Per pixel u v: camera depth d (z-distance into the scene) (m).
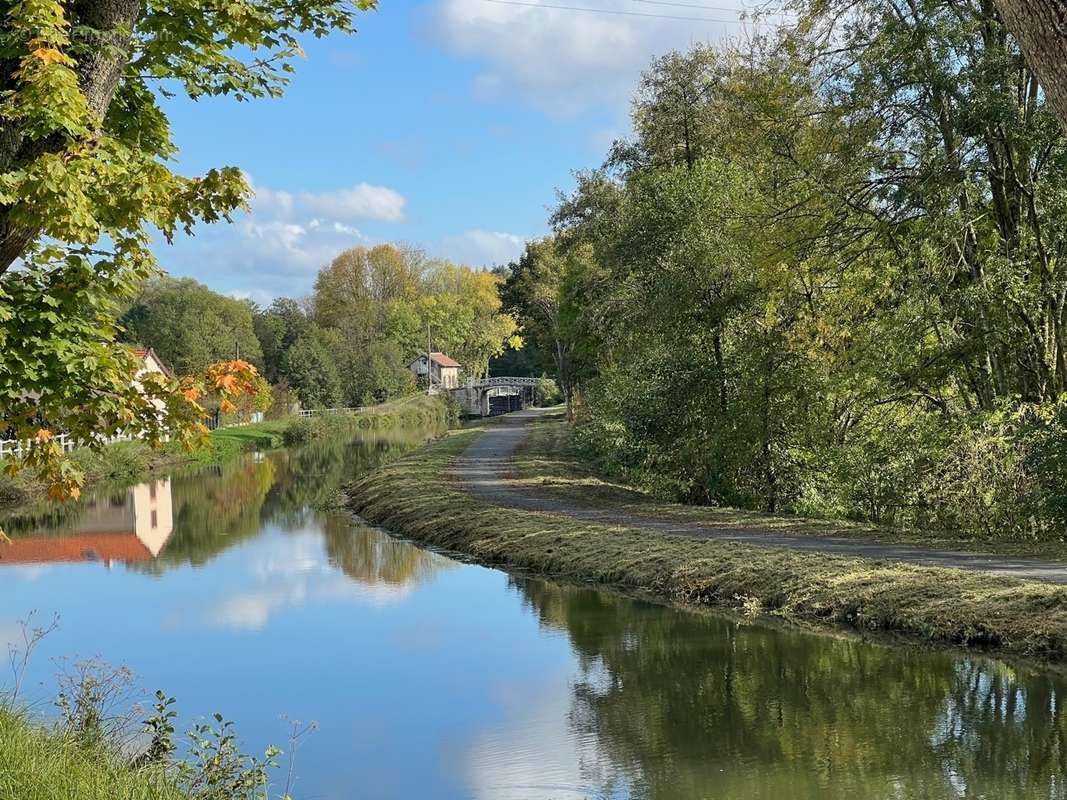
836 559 15.59
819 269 22.50
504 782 8.58
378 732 10.01
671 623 14.44
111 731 7.70
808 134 20.78
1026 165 18.44
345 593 17.80
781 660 12.19
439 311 114.19
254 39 8.40
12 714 7.27
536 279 65.62
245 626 15.20
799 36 19.81
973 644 12.03
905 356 20.31
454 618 15.47
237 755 7.18
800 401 23.36
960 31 16.62
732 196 25.45
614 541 19.69
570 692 11.34
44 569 20.97
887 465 20.41
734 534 19.50
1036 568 14.13
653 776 8.62
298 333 104.19
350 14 9.29
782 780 8.41
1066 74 2.90
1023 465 17.41
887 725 9.73
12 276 7.71
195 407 7.75
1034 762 8.57
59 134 6.86
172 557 22.45
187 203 7.80
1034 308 18.69
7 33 6.61
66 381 7.50
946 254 20.02
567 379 63.12
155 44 8.20
